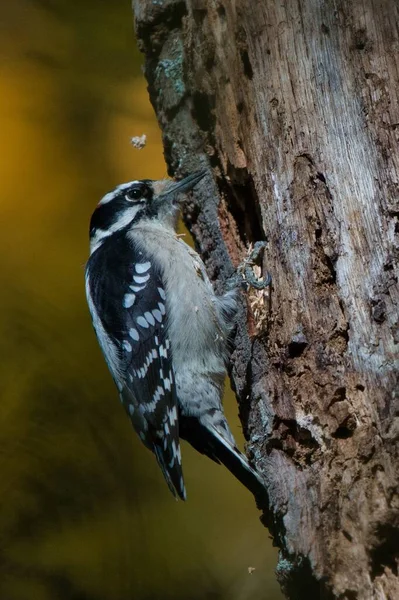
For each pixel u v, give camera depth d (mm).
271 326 8195
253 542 11250
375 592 6703
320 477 7305
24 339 12141
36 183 13086
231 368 9438
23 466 11500
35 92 13445
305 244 7820
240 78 8672
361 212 7457
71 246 12695
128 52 13648
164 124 10602
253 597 10938
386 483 6824
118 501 11469
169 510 11547
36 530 11266
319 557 7043
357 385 7258
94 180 13188
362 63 7598
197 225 10195
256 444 8383
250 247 9047
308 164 7832
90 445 11758
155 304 9758
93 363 12141
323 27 7824
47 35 13531
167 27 10562
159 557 11234
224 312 9406
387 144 7414
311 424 7531
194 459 11758
